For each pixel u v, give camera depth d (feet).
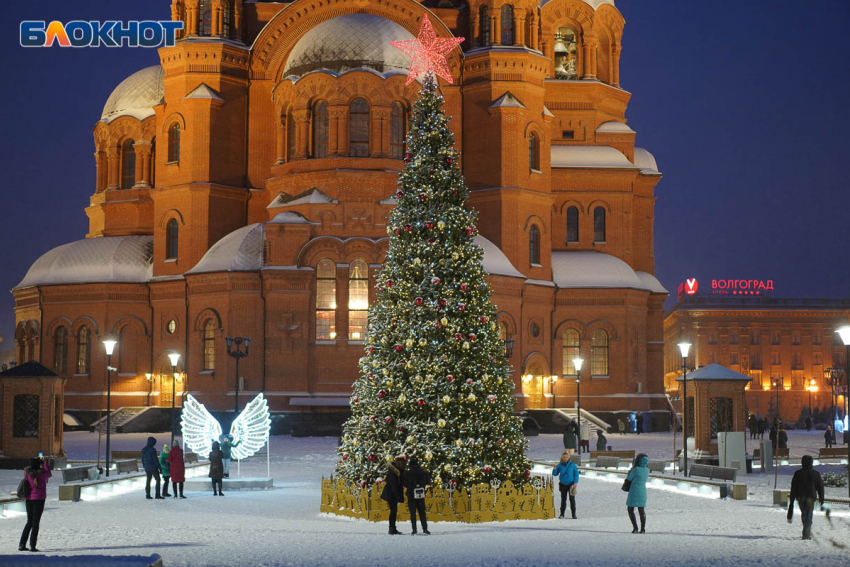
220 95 228.84
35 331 242.17
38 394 139.33
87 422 231.09
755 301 456.86
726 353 450.71
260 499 103.40
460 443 82.89
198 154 226.58
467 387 84.48
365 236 209.56
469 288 86.84
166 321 229.45
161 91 260.83
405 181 88.99
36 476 65.62
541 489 86.69
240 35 234.38
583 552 62.54
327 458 156.87
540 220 234.38
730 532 73.31
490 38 232.32
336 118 211.41
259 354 209.87
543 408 233.14
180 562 58.34
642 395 240.94
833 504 88.28
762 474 135.03
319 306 209.67
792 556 60.39
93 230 268.21
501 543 67.41
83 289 235.40
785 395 448.24
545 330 235.40
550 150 238.89
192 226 225.97
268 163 232.53
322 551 63.26
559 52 260.42
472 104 232.12
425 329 84.48
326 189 211.41
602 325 239.50
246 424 123.03
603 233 252.21
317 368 208.03
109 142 258.57
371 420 86.02
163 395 228.63
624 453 149.89
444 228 86.84
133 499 103.50
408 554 61.87
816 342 451.94
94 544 67.05
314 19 230.89
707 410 136.87
